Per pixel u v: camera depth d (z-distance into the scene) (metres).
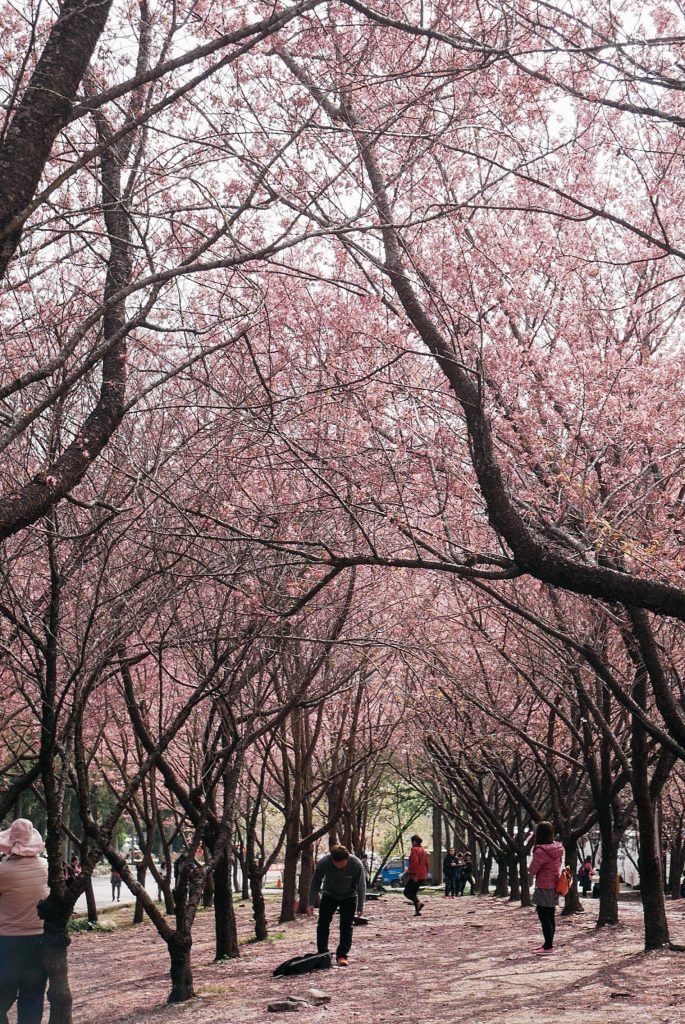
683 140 11.97
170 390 11.90
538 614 15.53
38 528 10.38
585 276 12.80
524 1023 10.15
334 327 12.20
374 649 17.61
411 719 27.03
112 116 9.01
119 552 12.03
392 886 52.00
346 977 14.16
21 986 9.08
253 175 9.32
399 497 10.24
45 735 10.30
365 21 8.97
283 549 9.23
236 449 10.93
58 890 9.89
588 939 17.22
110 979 15.38
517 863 31.23
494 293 11.91
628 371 11.79
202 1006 12.15
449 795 36.12
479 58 9.09
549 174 12.56
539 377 11.71
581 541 10.23
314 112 8.05
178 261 10.08
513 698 24.00
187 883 13.20
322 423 11.87
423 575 16.39
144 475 9.98
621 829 19.27
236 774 15.05
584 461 11.54
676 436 11.59
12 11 7.23
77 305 10.28
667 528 11.00
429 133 9.16
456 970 14.51
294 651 15.74
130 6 8.20
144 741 13.64
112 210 7.65
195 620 13.54
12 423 6.68
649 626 11.21
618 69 7.52
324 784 23.72
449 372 9.38
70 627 11.91
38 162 5.91
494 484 8.56
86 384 10.32
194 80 6.16
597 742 20.08
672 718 11.18
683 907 25.72
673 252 8.16
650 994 11.47
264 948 18.06
